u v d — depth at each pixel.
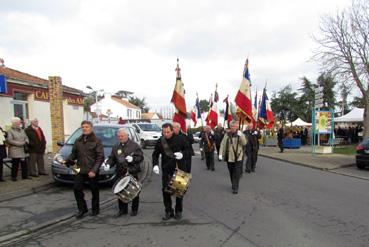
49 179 10.94
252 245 5.65
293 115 59.31
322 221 7.00
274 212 7.69
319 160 18.45
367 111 27.83
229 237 6.04
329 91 54.91
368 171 15.05
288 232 6.30
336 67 28.58
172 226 6.69
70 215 7.39
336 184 11.41
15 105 17.44
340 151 24.62
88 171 7.27
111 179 10.07
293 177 12.87
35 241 5.97
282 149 24.09
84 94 24.97
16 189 9.46
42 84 19.25
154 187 10.77
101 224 6.88
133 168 7.39
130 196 7.02
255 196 9.37
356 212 7.71
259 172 14.19
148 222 6.97
